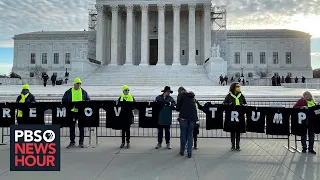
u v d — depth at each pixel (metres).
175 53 55.03
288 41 78.31
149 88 29.72
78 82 9.48
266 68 77.06
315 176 6.26
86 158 7.69
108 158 7.70
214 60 42.91
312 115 8.33
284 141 9.95
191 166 6.98
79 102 9.16
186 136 8.36
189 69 49.75
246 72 77.50
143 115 9.16
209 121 9.23
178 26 55.28
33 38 81.31
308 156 7.96
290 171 6.61
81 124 9.13
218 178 6.10
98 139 10.34
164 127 9.03
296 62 78.25
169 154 8.18
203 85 40.91
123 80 42.88
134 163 7.23
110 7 56.53
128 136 9.05
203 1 55.59
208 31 55.78
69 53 80.19
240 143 9.63
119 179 6.00
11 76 67.12
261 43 78.38
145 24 55.50
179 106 8.21
